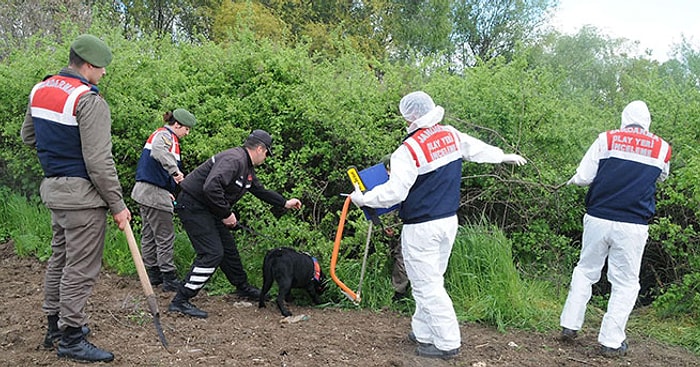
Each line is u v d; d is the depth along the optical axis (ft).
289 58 24.82
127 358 14.20
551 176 22.03
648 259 22.61
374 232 20.03
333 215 22.49
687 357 17.17
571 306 17.26
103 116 13.12
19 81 25.12
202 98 24.71
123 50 25.54
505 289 19.35
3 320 16.61
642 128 16.43
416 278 15.23
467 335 17.42
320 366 14.44
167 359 14.28
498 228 22.18
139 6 90.53
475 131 22.76
